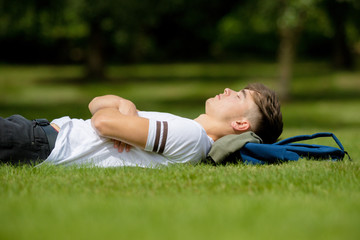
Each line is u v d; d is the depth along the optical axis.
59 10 27.19
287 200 4.07
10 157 5.28
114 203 3.88
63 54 52.22
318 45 57.34
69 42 51.50
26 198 4.06
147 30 51.66
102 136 5.52
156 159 5.57
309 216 3.53
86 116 14.13
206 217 3.45
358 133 13.45
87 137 5.54
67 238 3.00
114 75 40.78
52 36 48.91
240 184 4.68
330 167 5.60
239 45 60.34
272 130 5.89
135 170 5.23
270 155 5.72
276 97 5.94
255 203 3.88
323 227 3.28
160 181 4.79
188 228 3.20
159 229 3.17
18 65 49.16
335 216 3.54
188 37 58.03
